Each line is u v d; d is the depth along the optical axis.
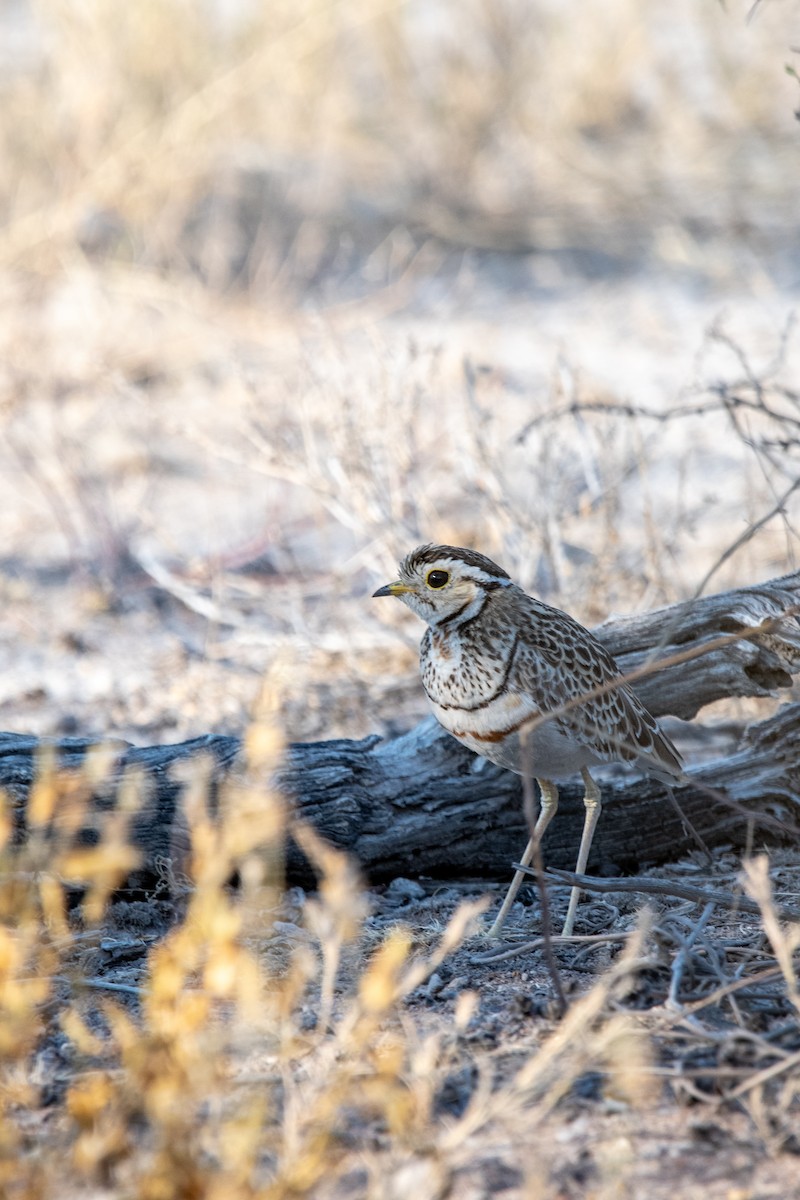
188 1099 4.97
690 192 23.95
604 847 8.16
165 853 7.43
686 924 7.06
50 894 6.38
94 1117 4.97
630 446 12.11
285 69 23.06
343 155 24.31
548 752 7.03
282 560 13.93
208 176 22.03
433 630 7.14
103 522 13.97
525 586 11.50
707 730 9.73
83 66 21.28
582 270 21.80
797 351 18.14
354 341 18.53
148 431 16.59
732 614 8.02
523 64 25.14
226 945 5.04
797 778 8.22
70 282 18.92
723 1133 5.25
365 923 7.34
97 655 12.20
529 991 6.41
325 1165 5.00
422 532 12.30
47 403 16.77
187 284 19.64
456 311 20.23
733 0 25.91
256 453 14.41
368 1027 5.30
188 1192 4.63
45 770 6.03
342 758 7.80
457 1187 4.96
